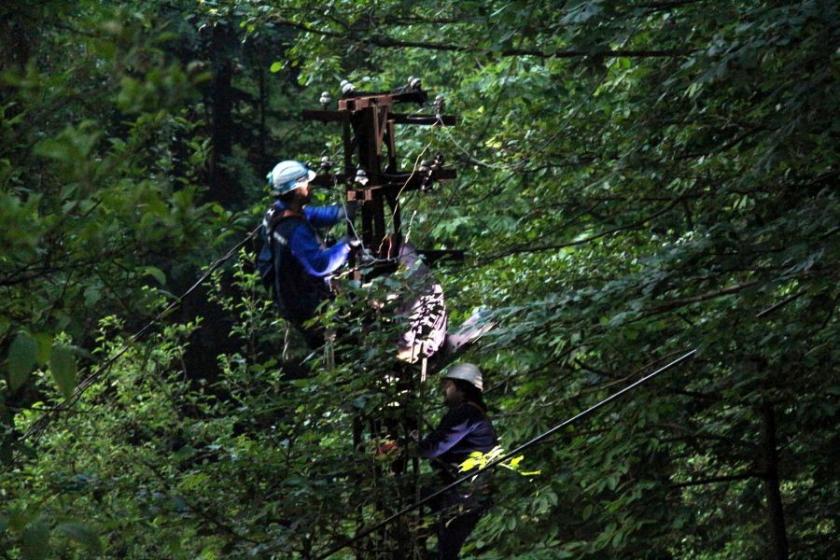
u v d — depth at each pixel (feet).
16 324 20.57
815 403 45.01
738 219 46.24
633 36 43.68
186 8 51.72
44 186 22.88
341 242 35.40
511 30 41.73
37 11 24.89
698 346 41.68
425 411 35.63
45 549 18.17
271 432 34.04
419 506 34.24
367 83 65.21
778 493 48.44
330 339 34.58
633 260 47.42
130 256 20.24
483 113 53.72
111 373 43.80
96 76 20.24
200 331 98.58
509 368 46.80
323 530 33.76
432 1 47.78
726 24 40.83
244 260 37.35
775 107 41.32
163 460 33.04
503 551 44.91
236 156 118.11
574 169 49.55
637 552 47.75
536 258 50.52
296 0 49.90
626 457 45.70
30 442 34.04
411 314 34.04
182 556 27.96
